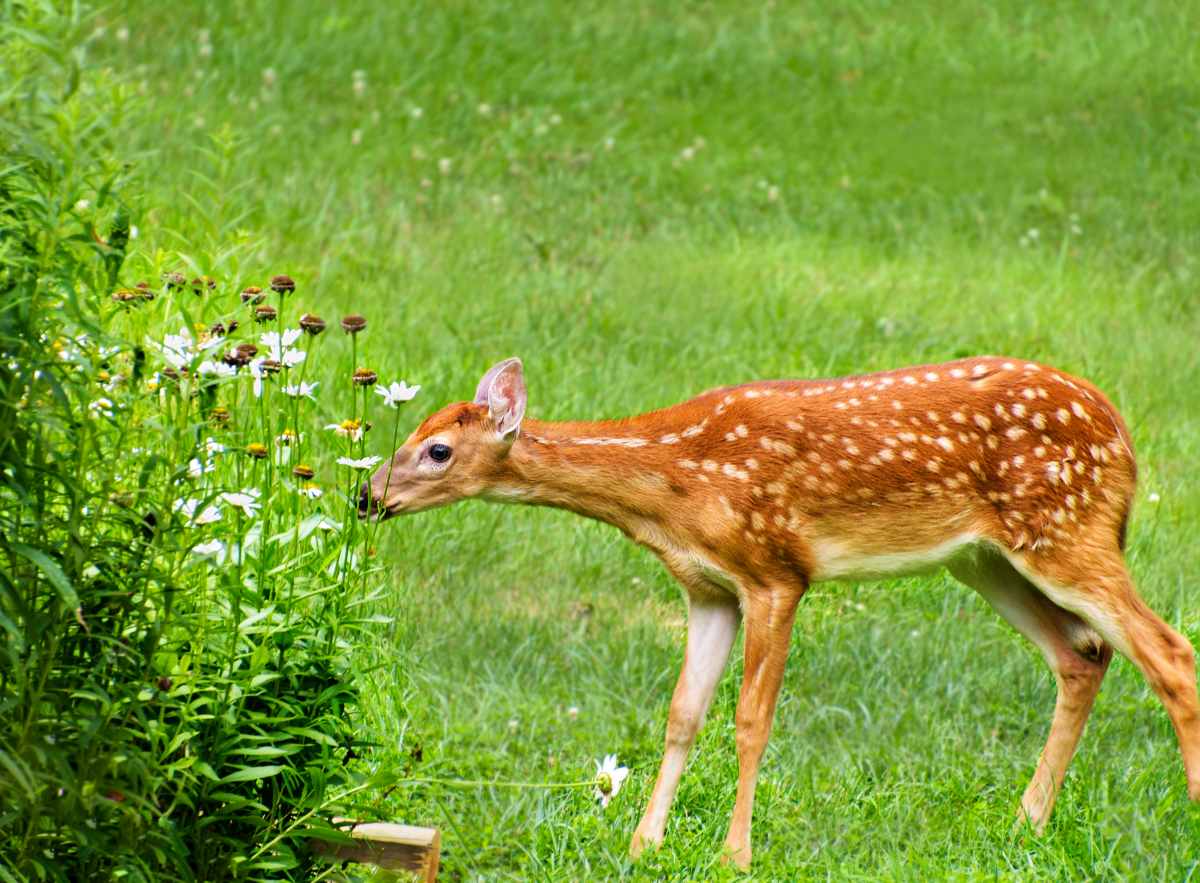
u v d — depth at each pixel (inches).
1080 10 1205.7
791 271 784.3
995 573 394.6
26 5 247.8
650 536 383.9
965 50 1149.1
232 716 289.4
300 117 899.4
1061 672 386.0
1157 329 738.2
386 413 570.3
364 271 705.0
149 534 278.4
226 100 891.4
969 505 379.9
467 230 786.8
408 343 634.2
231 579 293.1
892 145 1001.5
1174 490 577.3
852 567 383.2
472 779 395.5
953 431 378.6
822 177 948.0
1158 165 978.1
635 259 786.8
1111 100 1077.1
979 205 909.8
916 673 463.2
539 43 1082.7
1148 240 866.8
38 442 252.7
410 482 375.9
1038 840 364.2
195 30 979.9
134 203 364.8
